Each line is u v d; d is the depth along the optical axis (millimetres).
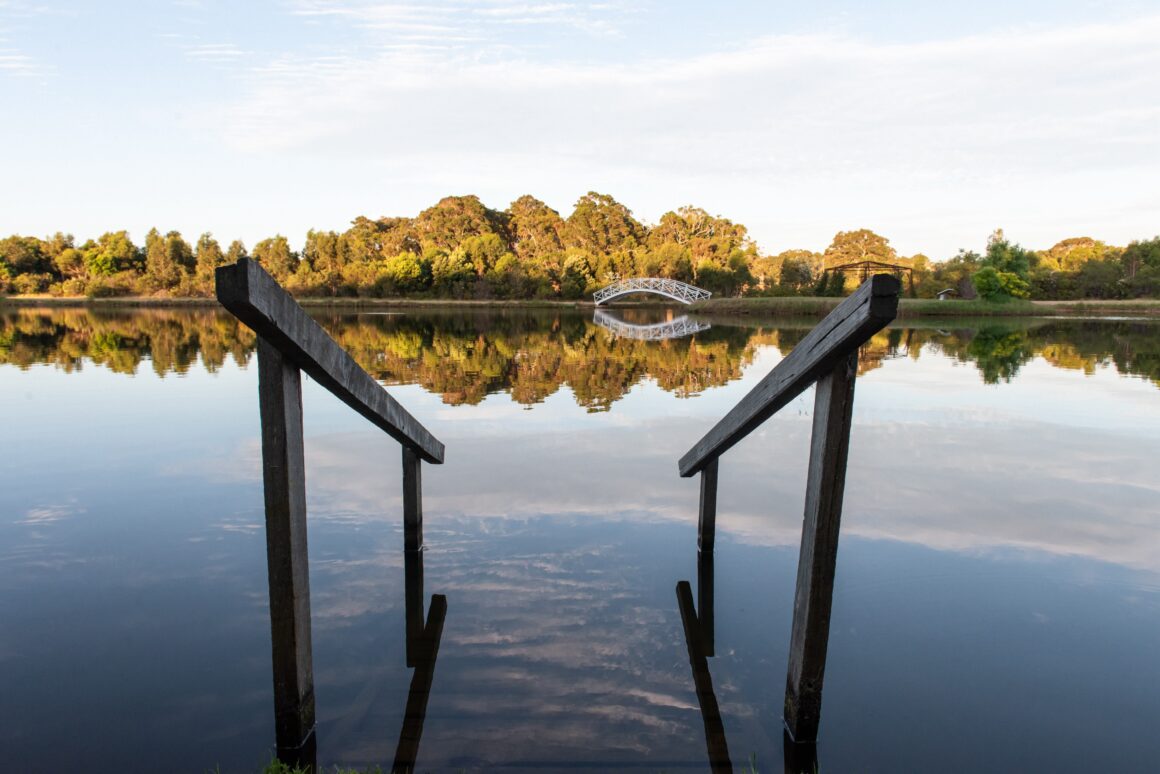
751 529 4957
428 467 6469
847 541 4656
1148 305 40625
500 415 8930
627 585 4051
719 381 11984
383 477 6117
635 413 9094
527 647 3357
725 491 5812
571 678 3100
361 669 3162
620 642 3416
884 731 2764
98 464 6457
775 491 5805
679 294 53375
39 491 5645
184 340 20094
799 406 9547
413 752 2605
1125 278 50656
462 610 3727
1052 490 5754
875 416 8969
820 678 2660
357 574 4176
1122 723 2816
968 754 2639
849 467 6480
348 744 2654
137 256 67250
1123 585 4012
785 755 2623
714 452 3941
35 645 3330
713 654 3320
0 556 4352
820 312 41188
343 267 63406
